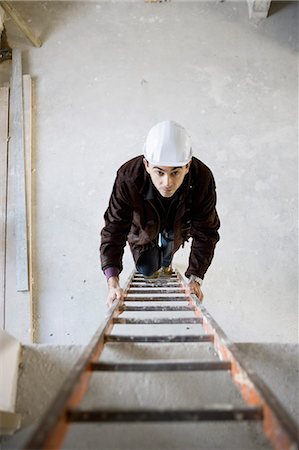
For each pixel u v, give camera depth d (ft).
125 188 6.27
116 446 4.18
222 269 12.75
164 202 6.47
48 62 14.37
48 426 2.06
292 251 12.98
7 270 12.73
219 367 3.46
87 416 2.45
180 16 14.64
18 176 13.34
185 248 12.90
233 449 4.26
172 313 11.06
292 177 13.55
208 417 2.49
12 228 13.07
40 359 4.81
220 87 14.16
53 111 14.02
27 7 14.69
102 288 12.70
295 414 4.66
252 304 12.47
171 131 5.72
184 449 4.23
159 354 4.87
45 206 13.35
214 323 4.58
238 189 13.43
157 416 2.48
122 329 11.11
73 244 13.07
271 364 4.79
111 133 13.91
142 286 8.53
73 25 14.60
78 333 12.29
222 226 13.10
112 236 6.61
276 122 13.93
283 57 14.34
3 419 4.00
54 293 12.67
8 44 14.43
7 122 13.80
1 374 4.38
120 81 14.23
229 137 13.80
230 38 14.48
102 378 4.56
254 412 2.50
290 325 12.33
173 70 14.28
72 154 13.73
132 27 14.58
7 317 12.32
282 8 14.64
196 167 6.17
